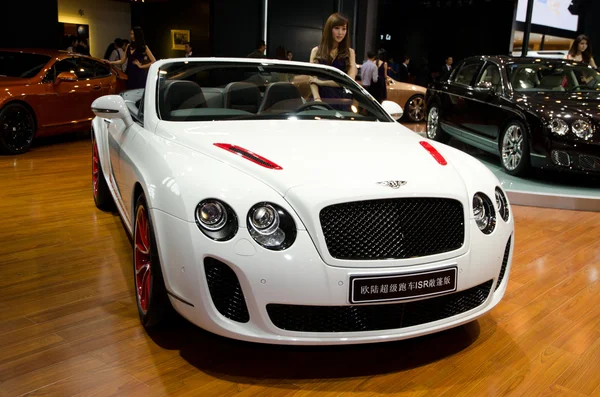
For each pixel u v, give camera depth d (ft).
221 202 6.59
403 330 6.95
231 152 7.57
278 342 6.61
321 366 7.34
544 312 9.25
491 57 22.22
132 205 8.36
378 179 7.07
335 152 7.87
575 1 48.37
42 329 8.00
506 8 52.75
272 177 6.91
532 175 19.45
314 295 6.45
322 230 6.52
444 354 7.77
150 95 9.70
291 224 6.54
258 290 6.43
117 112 9.66
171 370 7.06
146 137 8.62
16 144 21.04
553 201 16.31
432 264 6.86
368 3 54.65
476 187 7.76
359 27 55.11
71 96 22.91
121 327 8.13
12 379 6.73
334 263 6.47
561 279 10.76
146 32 48.14
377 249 6.67
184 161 7.32
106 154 12.33
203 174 6.97
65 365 7.08
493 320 8.91
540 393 6.89
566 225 14.58
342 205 6.67
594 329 8.67
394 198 6.86
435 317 7.20
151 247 7.14
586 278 10.84
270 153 7.63
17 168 18.72
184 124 9.02
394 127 10.17
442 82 24.98
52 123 22.26
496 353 7.84
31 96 21.13
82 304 8.85
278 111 10.12
